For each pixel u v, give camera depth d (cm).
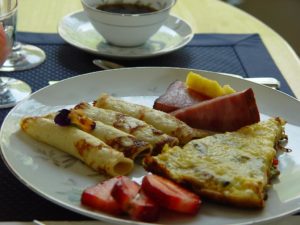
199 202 35
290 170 41
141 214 33
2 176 40
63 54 59
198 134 45
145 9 63
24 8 69
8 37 49
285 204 37
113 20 57
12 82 53
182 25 65
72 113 42
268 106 50
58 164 40
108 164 39
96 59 58
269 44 64
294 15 121
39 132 42
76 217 36
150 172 39
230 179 37
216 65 59
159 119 46
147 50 60
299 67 59
